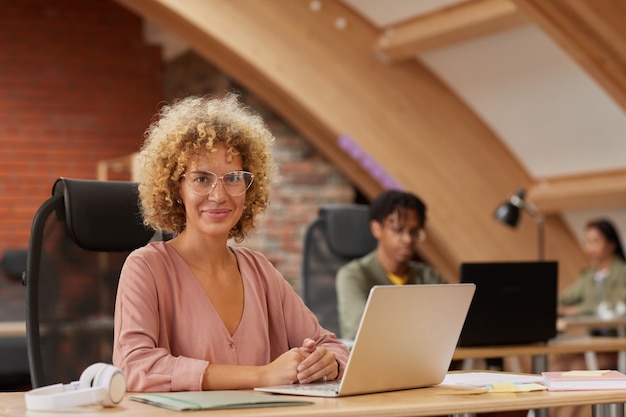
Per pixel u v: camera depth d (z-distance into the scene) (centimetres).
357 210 448
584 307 679
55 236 265
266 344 245
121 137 872
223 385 217
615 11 548
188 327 236
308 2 744
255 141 249
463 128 770
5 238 845
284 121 837
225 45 723
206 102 249
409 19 711
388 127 754
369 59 753
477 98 753
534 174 777
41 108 855
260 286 252
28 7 853
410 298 212
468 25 643
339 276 413
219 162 239
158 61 883
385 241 411
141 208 271
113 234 273
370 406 188
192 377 216
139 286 234
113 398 190
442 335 226
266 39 732
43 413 184
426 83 766
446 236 762
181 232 252
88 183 273
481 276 372
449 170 766
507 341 381
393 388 217
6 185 847
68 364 258
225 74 828
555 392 213
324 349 228
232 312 243
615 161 700
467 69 732
